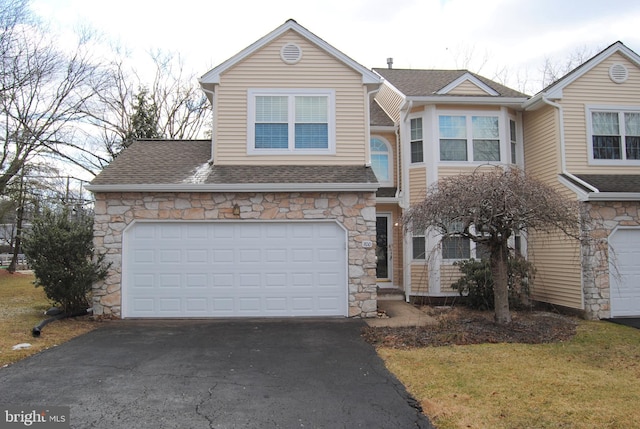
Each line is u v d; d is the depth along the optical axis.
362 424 3.94
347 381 5.16
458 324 8.24
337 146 10.42
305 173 9.84
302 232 9.48
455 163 11.67
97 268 8.97
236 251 9.38
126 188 9.05
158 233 9.31
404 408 4.32
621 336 7.63
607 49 10.90
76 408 4.25
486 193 7.13
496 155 11.79
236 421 3.99
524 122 12.38
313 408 4.32
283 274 9.40
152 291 9.23
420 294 11.73
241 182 9.25
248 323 8.73
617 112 10.90
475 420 4.01
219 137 10.36
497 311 8.25
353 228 9.44
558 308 10.48
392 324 8.55
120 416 4.07
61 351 6.46
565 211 7.27
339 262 9.45
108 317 9.05
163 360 6.02
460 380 5.15
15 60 17.11
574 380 5.14
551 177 10.98
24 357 6.11
